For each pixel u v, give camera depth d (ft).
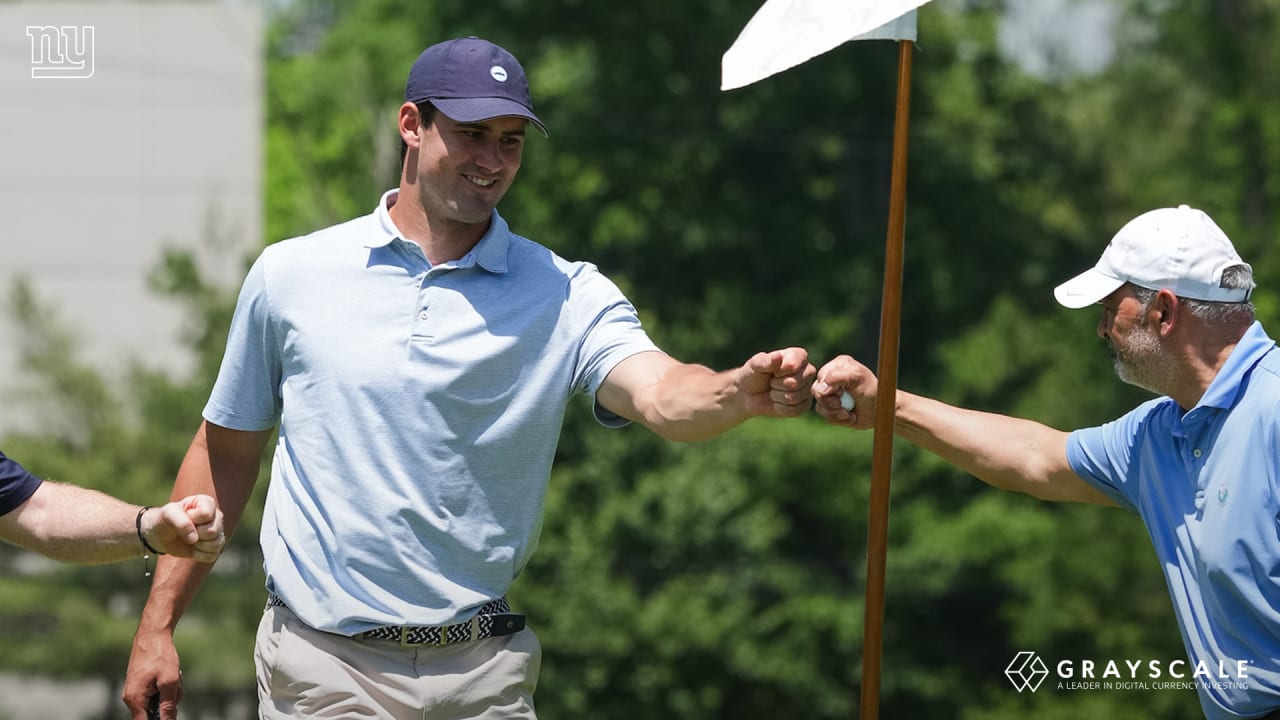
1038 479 51.52
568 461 243.81
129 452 196.85
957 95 286.87
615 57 289.53
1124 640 216.54
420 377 46.34
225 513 50.14
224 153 281.54
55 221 277.23
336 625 46.60
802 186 290.35
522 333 47.37
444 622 46.75
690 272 285.23
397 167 287.48
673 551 239.30
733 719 243.60
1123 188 269.64
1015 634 230.27
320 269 47.60
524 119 46.98
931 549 243.60
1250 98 247.70
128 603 202.90
